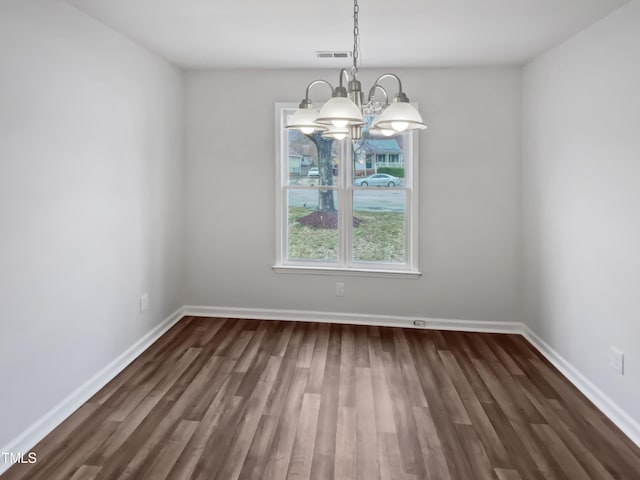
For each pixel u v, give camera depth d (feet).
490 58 11.91
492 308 13.28
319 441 7.56
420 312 13.58
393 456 7.16
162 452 7.22
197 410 8.57
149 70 11.60
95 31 9.23
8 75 6.89
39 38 7.57
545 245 11.35
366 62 12.39
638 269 7.65
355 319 13.87
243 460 7.02
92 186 9.22
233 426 8.00
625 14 7.99
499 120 12.84
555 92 10.69
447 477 6.66
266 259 14.06
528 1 8.19
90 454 7.16
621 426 8.07
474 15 8.92
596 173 8.93
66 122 8.34
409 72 12.99
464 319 13.41
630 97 7.83
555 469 6.84
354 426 8.04
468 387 9.62
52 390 8.05
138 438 7.61
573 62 9.85
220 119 13.78
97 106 9.34
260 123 13.67
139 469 6.78
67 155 8.39
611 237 8.43
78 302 8.82
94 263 9.36
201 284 14.32
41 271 7.73
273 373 10.25
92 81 9.14
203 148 13.92
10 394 7.06
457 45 10.84
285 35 10.28
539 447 7.43
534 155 11.95
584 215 9.41
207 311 14.34
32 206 7.48
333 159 13.87
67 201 8.41
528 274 12.53
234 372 10.28
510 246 13.08
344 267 13.88
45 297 7.85
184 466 6.86
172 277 13.47
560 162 10.46
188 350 11.59
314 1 8.33
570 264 10.05
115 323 10.24
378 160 13.67
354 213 13.91
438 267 13.39
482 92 12.83
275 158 13.70
